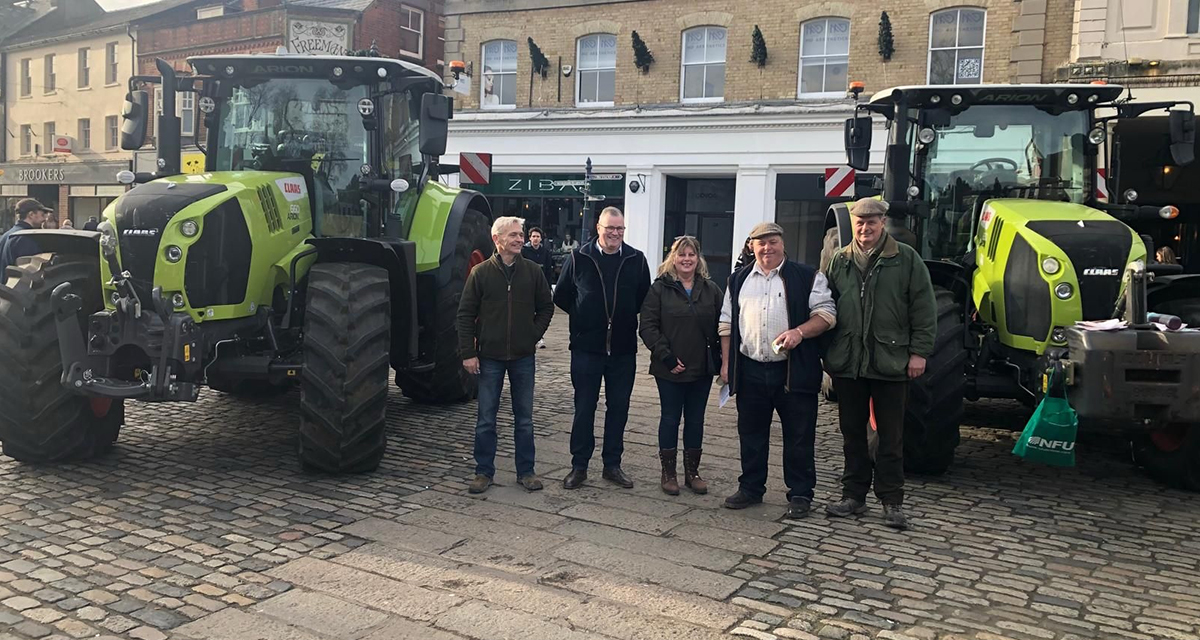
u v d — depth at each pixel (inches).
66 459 235.6
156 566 168.6
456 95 781.3
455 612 151.3
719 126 671.1
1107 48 529.3
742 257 274.8
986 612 155.3
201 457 246.8
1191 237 446.0
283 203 242.5
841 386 205.8
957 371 224.7
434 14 989.8
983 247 245.1
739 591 162.4
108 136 1211.2
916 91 265.3
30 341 219.9
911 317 198.7
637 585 164.2
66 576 162.7
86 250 237.6
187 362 209.9
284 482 225.0
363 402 220.2
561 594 159.5
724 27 681.6
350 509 205.0
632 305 224.5
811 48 657.0
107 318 211.5
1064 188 270.5
